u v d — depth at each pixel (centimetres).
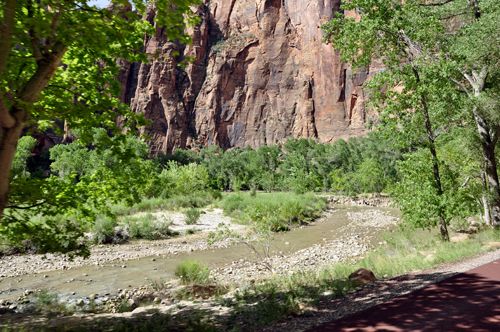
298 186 4669
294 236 1869
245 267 1162
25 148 7100
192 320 457
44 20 352
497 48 1080
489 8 1187
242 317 457
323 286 593
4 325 464
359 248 1474
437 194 1075
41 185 498
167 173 3641
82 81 554
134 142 6025
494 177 1215
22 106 363
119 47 534
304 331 349
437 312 351
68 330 451
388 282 561
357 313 389
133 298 764
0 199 355
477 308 349
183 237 1750
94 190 581
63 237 531
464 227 1616
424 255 832
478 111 1177
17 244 539
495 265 578
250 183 8206
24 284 952
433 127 1077
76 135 575
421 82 1008
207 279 850
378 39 1134
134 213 2155
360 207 3900
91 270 1124
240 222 2145
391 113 1073
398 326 322
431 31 1066
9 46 324
